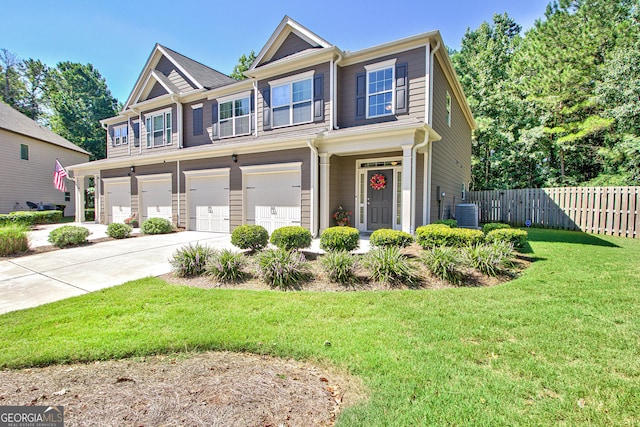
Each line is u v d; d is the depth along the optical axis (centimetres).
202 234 1052
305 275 494
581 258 599
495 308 359
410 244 616
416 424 181
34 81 3225
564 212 1104
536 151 1738
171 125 1366
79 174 1597
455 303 377
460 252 534
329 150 859
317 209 874
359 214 973
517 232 608
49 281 501
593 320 320
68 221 1781
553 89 1478
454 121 1234
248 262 544
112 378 234
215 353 270
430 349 265
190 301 392
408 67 870
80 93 3130
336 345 274
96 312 355
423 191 866
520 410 191
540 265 547
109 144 1706
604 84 1250
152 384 225
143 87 1452
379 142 782
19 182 1888
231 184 1039
